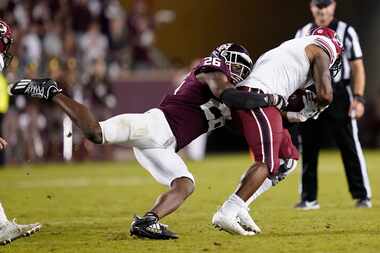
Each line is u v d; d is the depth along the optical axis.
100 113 52.25
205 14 68.19
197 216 24.81
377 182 37.22
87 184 37.19
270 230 21.23
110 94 52.44
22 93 19.05
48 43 52.88
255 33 69.94
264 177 19.36
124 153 54.69
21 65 50.34
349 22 68.62
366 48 69.12
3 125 49.66
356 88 27.02
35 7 53.41
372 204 28.16
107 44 56.59
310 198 27.03
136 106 54.41
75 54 53.53
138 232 19.23
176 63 60.78
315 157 26.86
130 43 57.81
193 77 19.91
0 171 45.88
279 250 17.94
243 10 69.50
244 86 19.70
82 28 55.50
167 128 19.42
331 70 20.70
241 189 19.48
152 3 65.00
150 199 30.66
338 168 45.69
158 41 66.12
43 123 51.47
